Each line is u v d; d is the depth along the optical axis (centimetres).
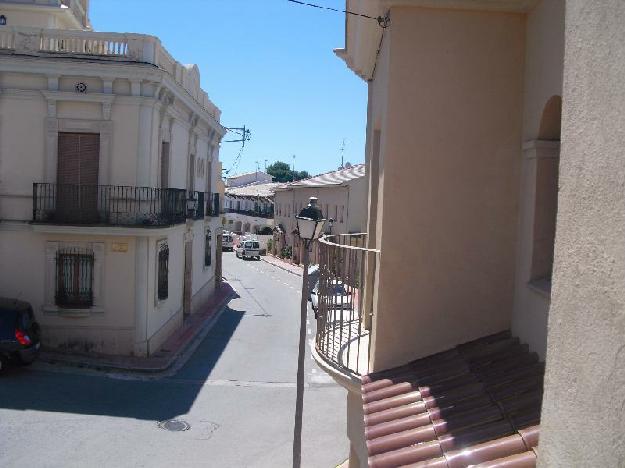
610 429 215
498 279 560
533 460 344
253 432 1437
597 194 229
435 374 519
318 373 1992
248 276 4822
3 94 1908
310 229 923
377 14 646
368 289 831
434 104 555
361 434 687
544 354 474
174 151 2327
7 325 1684
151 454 1262
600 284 226
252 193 8044
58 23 2492
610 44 222
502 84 554
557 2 478
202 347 2283
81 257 1966
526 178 537
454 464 371
